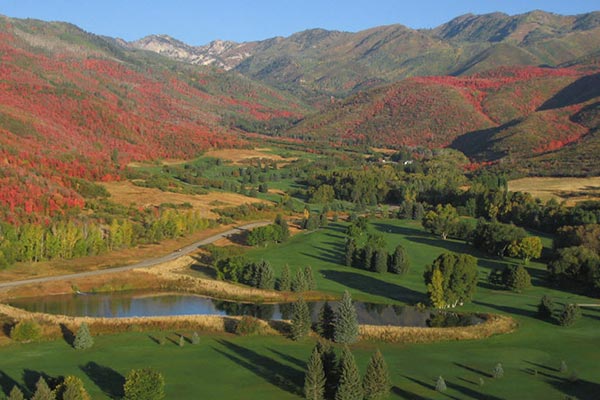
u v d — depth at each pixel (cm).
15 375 7281
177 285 12938
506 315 10500
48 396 5869
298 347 8600
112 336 9056
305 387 6525
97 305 11488
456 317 10675
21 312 10175
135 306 11475
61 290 12450
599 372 7525
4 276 13025
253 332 9212
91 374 7362
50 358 7956
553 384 7138
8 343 8588
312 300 11956
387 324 10225
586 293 12062
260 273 12625
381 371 6644
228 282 13050
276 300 11969
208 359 7994
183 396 6694
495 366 7738
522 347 8675
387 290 12512
